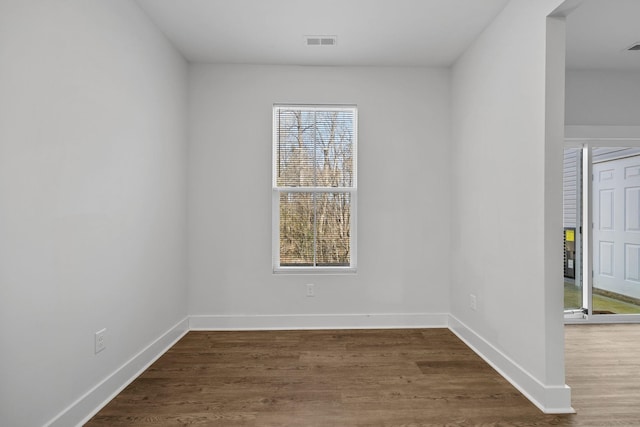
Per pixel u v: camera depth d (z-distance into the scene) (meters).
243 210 3.71
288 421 2.03
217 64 3.70
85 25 2.03
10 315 1.55
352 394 2.34
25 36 1.62
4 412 1.53
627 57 3.59
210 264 3.70
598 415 2.10
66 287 1.89
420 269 3.78
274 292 3.73
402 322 3.77
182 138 3.51
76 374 1.97
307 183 3.82
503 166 2.67
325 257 3.83
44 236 1.74
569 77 3.89
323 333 3.57
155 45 2.94
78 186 1.98
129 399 2.26
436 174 3.79
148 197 2.80
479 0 2.58
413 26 2.97
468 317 3.30
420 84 3.78
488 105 2.91
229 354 3.02
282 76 3.73
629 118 3.92
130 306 2.54
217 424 1.99
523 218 2.41
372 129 3.77
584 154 3.99
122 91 2.43
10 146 1.55
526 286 2.37
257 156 3.72
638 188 4.01
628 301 4.02
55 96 1.80
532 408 2.18
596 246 4.01
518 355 2.46
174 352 3.06
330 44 3.29
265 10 2.74
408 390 2.39
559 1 2.02
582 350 3.13
